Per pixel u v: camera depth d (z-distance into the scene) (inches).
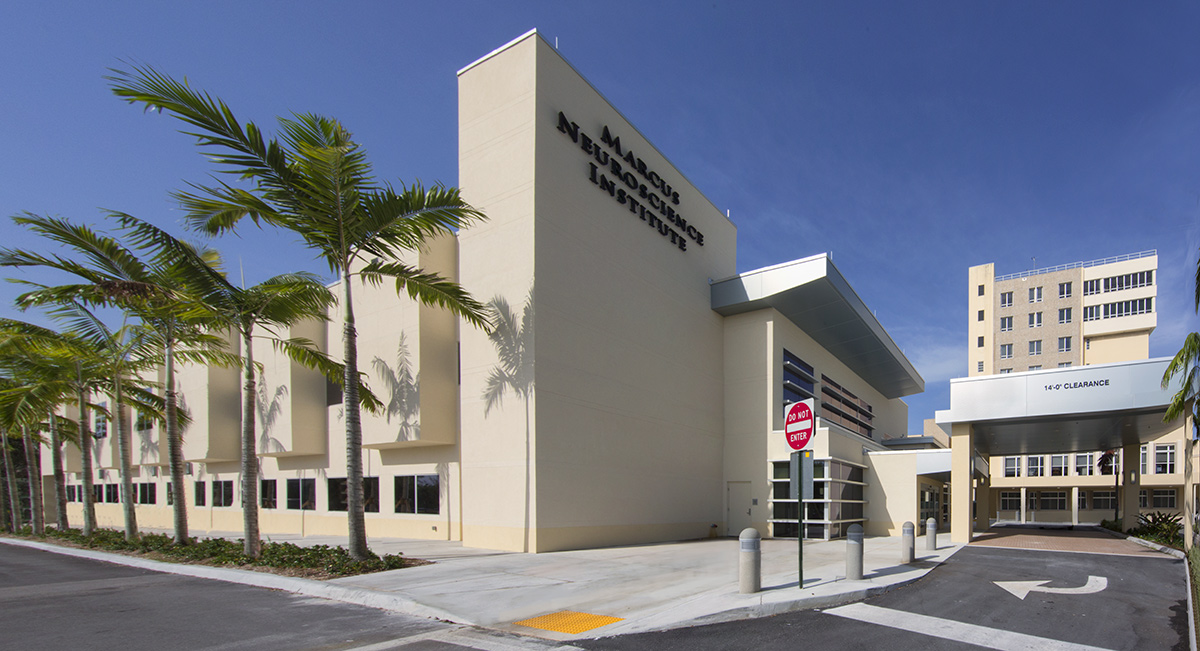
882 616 333.4
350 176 489.7
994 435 1000.9
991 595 396.8
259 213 511.5
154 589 433.4
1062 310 2301.9
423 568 506.6
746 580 370.9
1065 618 336.5
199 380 1224.2
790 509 956.0
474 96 794.2
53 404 943.7
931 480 1195.9
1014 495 2229.3
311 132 484.1
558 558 593.0
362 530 507.8
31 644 281.1
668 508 883.4
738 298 1049.5
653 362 892.0
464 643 281.0
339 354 978.7
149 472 1509.6
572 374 729.6
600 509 746.2
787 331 1115.3
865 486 1090.7
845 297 1072.2
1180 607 368.8
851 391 1497.3
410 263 808.9
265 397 1053.2
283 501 1087.6
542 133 731.4
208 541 652.1
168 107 435.5
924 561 560.7
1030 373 786.2
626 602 368.8
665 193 988.6
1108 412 748.0
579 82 814.5
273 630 306.5
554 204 736.3
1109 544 791.7
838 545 788.6
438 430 791.1
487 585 422.9
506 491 682.2
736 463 1035.3
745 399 1048.8
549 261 716.7
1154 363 710.5
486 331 705.0
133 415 1464.1
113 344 782.5
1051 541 848.3
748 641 283.0
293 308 601.6
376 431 829.8
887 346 1375.5
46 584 465.4
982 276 2485.2
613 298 823.1
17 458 1668.3
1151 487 1930.4
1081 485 2010.3
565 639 287.6
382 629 308.7
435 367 800.9
